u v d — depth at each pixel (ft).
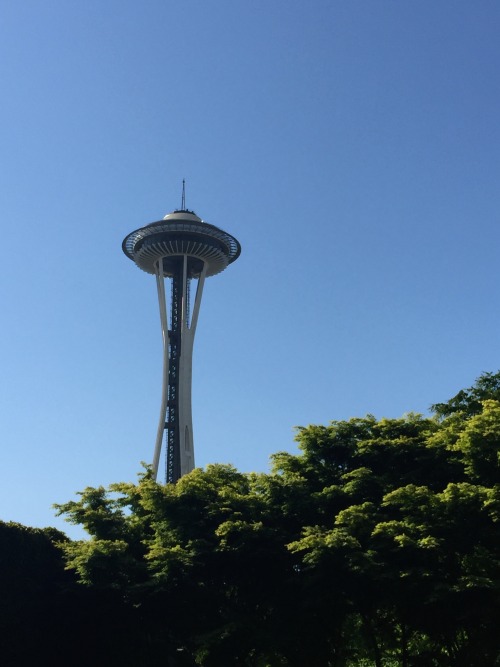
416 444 144.05
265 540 137.39
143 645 149.79
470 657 133.08
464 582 117.19
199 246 460.14
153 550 133.49
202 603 139.44
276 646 135.23
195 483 147.74
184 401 416.87
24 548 142.10
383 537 127.44
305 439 154.20
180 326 464.65
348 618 155.74
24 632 139.03
